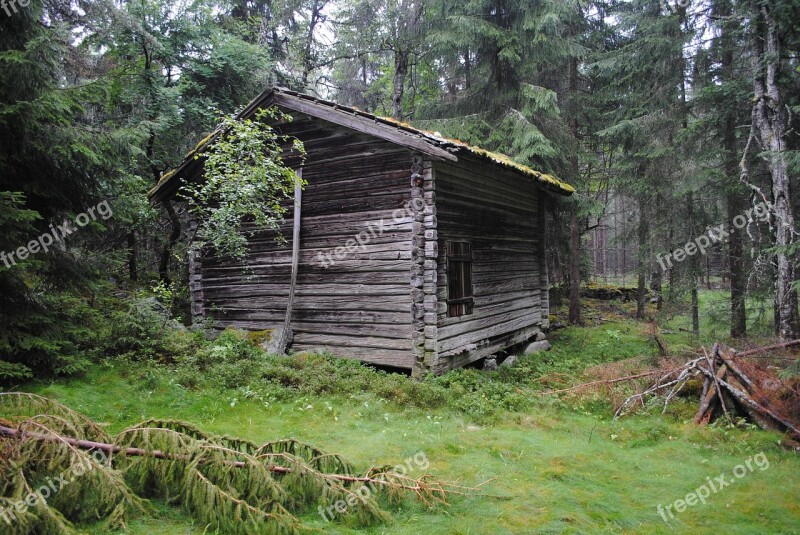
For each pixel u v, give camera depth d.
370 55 21.73
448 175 8.66
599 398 7.18
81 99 6.49
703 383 7.09
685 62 12.73
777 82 8.27
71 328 6.88
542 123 14.52
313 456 4.21
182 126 13.81
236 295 10.02
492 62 14.51
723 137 12.11
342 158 8.83
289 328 9.13
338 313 8.80
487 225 9.96
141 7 12.48
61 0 9.96
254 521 3.27
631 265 29.23
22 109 5.58
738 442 5.77
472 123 14.37
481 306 9.60
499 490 4.37
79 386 6.25
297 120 9.27
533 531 3.66
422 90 19.73
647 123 12.69
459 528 3.67
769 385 6.45
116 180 7.43
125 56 13.22
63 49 6.12
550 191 11.63
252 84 14.97
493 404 7.04
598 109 16.78
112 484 3.31
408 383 7.22
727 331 13.26
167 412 5.91
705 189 12.34
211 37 14.19
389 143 8.36
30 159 6.29
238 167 8.24
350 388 7.11
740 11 9.16
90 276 7.16
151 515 3.46
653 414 6.79
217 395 6.62
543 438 5.88
